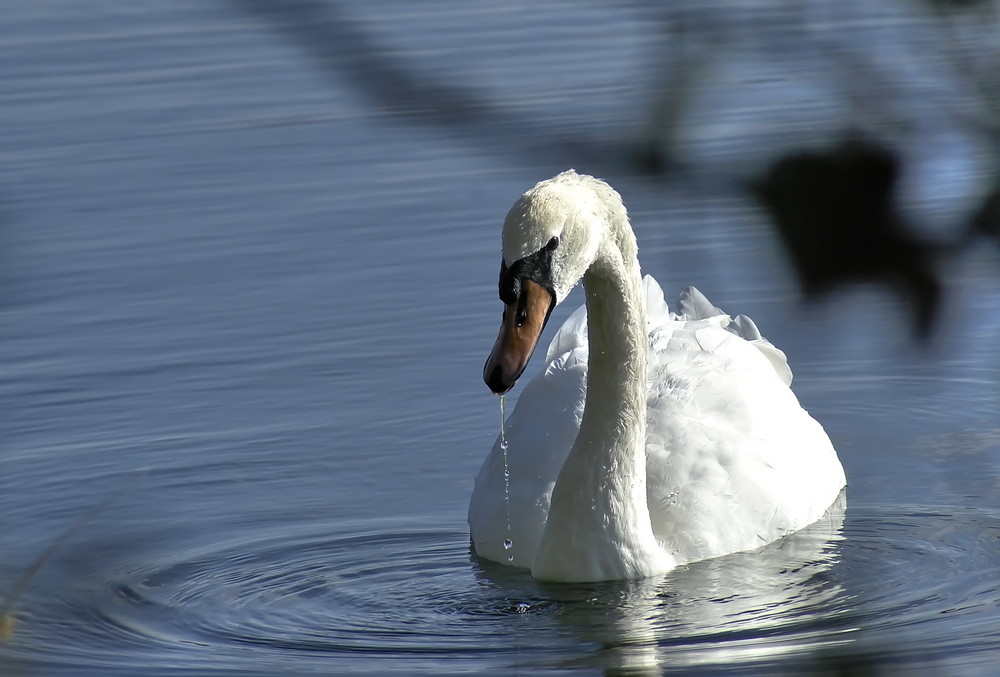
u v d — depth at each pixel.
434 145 22.55
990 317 18.03
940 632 10.83
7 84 25.62
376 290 19.31
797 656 10.40
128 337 18.20
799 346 18.30
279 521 14.24
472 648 11.03
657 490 13.26
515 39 21.17
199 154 23.44
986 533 13.48
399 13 22.39
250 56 26.95
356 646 11.17
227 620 11.83
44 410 16.62
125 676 10.50
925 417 16.70
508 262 10.76
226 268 19.92
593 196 11.37
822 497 14.21
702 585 12.29
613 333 12.04
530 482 13.34
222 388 17.17
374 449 15.95
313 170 22.97
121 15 27.02
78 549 13.51
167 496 14.86
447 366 17.64
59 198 21.77
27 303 19.00
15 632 11.52
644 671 10.27
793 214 2.47
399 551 13.48
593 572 12.32
